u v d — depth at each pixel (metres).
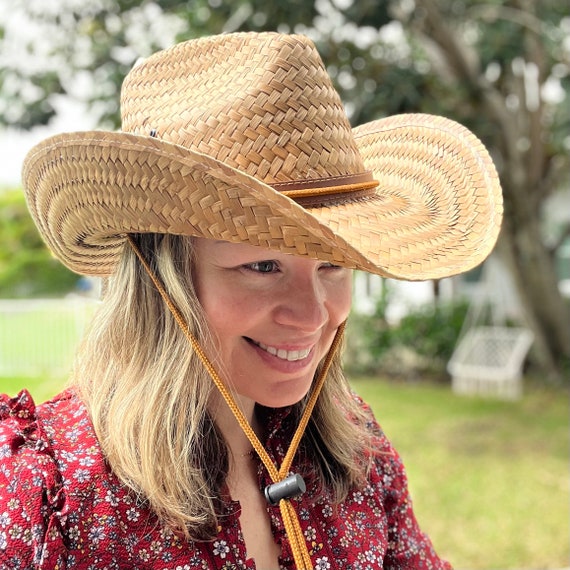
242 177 1.06
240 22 5.51
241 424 1.27
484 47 7.26
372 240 1.24
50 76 5.85
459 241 1.34
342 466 1.50
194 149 1.21
